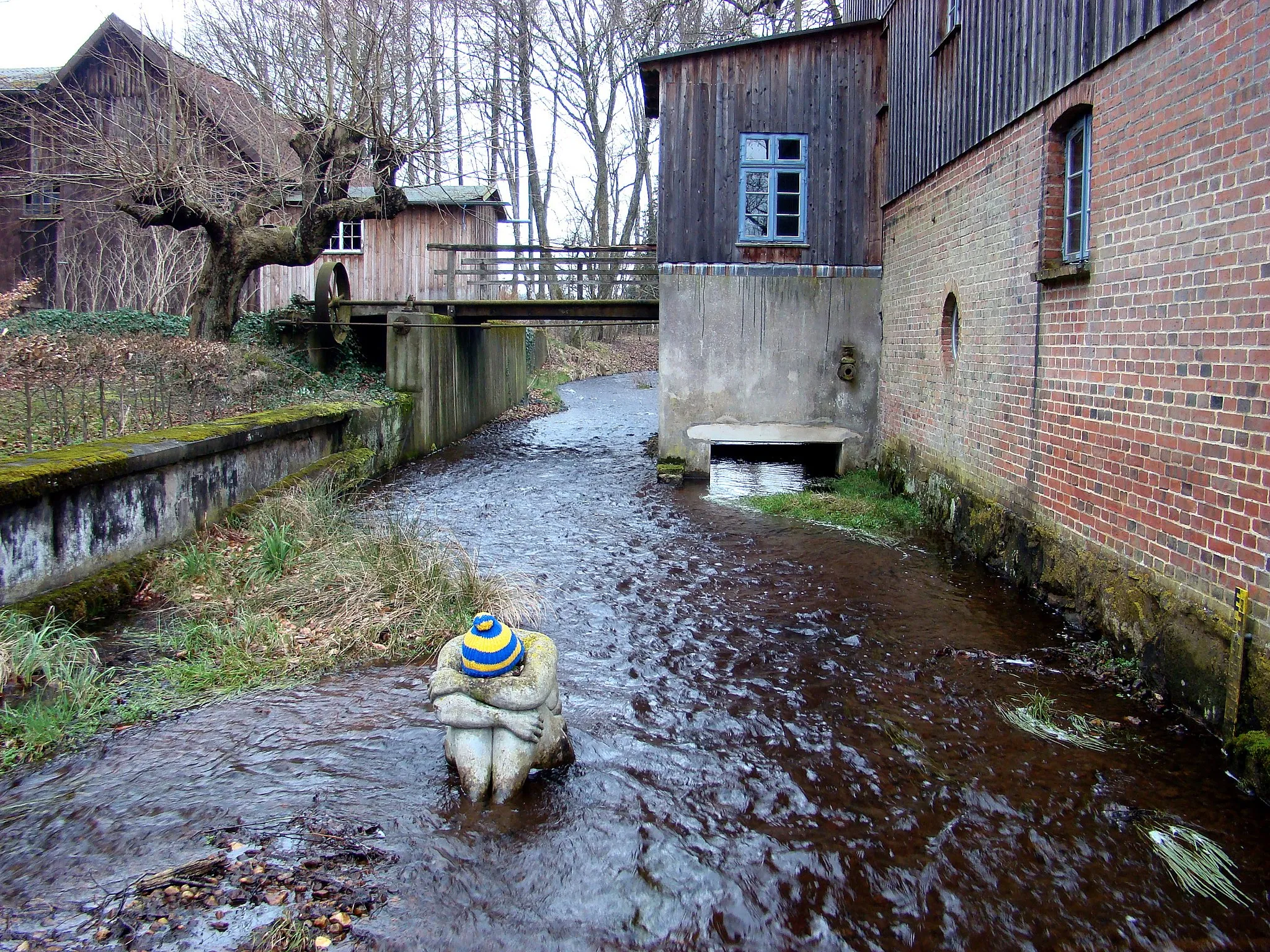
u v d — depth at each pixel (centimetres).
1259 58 432
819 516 991
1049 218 670
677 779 427
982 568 786
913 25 1030
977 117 817
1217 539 462
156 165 1264
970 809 405
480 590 648
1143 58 539
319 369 1478
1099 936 325
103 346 1199
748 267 1199
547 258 1527
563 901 336
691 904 337
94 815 378
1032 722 487
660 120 1190
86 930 306
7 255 1895
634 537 901
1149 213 531
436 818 385
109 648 542
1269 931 328
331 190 1413
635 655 582
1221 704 454
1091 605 601
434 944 309
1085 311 611
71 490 582
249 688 513
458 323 1636
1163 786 423
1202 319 477
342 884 337
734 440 1218
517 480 1241
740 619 654
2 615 497
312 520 784
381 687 520
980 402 814
